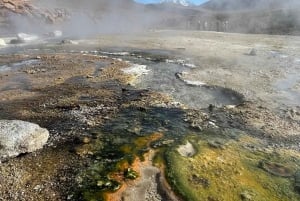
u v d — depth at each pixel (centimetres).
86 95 1691
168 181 898
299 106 1450
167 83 1903
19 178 941
